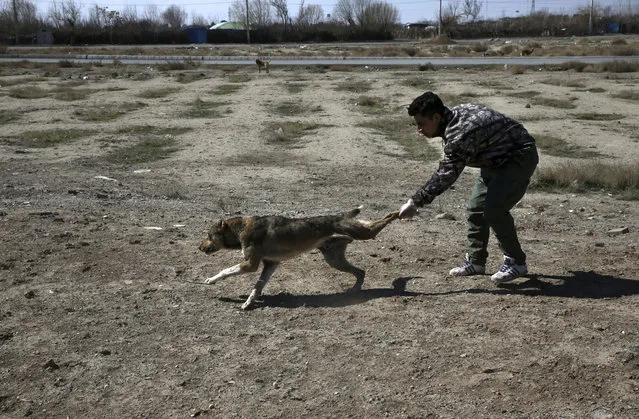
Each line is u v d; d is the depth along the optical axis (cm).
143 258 733
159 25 9712
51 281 664
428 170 1462
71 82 3316
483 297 605
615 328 532
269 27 9175
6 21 9088
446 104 2480
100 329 559
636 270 682
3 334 547
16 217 899
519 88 2883
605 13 10875
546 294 612
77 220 899
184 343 534
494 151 576
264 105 2520
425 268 698
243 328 560
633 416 420
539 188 1296
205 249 632
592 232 916
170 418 436
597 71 3559
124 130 1986
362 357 502
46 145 1748
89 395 463
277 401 451
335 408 441
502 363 484
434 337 527
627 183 1297
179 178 1334
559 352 496
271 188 1256
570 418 420
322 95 2791
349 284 659
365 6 9581
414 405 440
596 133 1930
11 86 3103
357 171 1444
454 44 7550
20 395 464
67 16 9156
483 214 612
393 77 3456
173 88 3078
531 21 10212
